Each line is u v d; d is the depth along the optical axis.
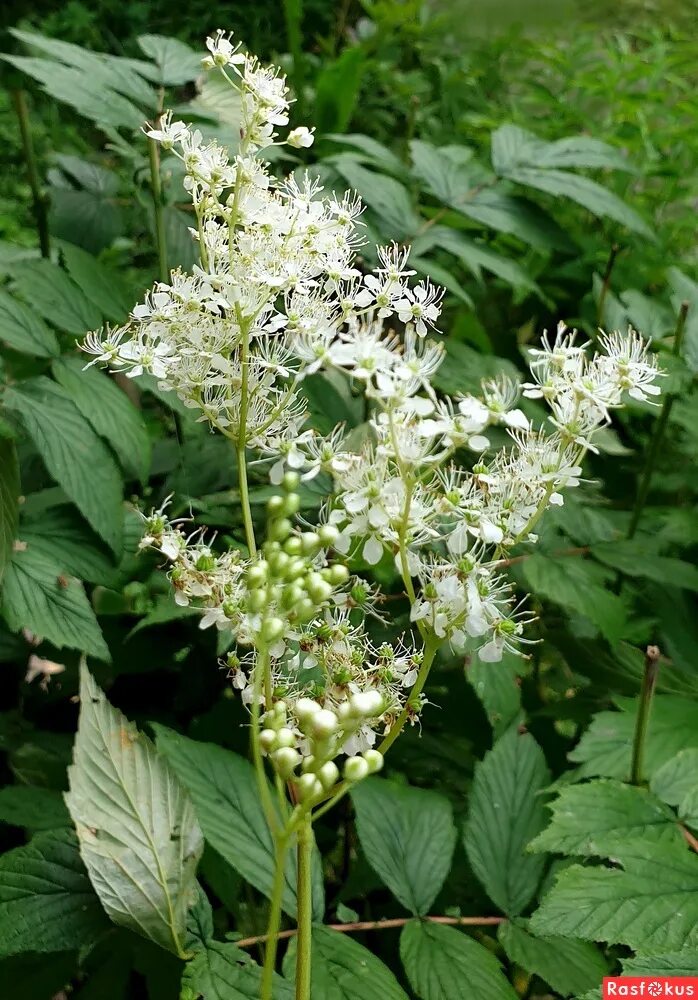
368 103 0.65
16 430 0.24
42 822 0.24
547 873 0.23
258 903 0.28
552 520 0.31
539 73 0.61
